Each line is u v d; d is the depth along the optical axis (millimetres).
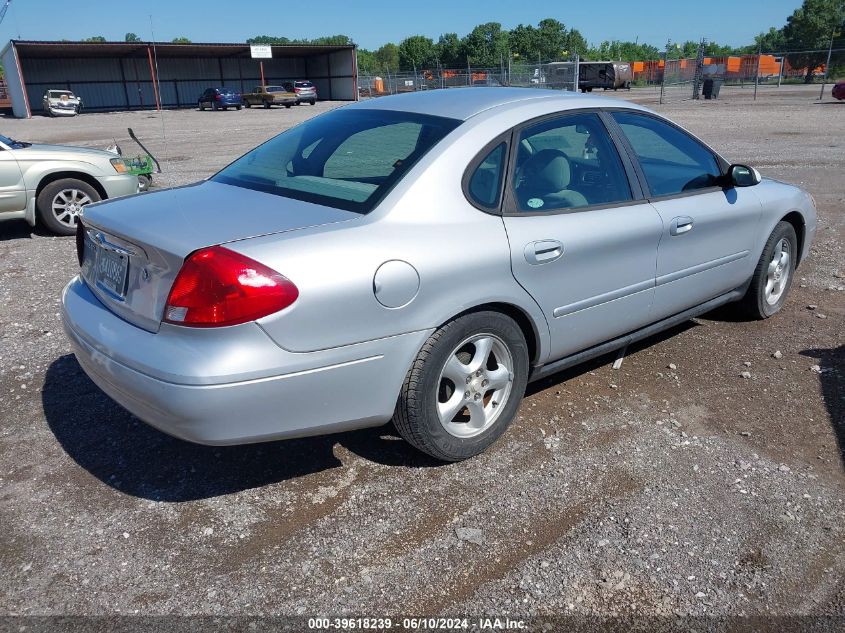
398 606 2438
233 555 2689
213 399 2516
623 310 3764
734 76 45969
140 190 8969
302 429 2742
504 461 3287
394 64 119188
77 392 4027
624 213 3648
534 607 2428
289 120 31312
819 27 64750
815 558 2645
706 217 4109
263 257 2562
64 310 3229
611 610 2412
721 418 3678
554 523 2850
